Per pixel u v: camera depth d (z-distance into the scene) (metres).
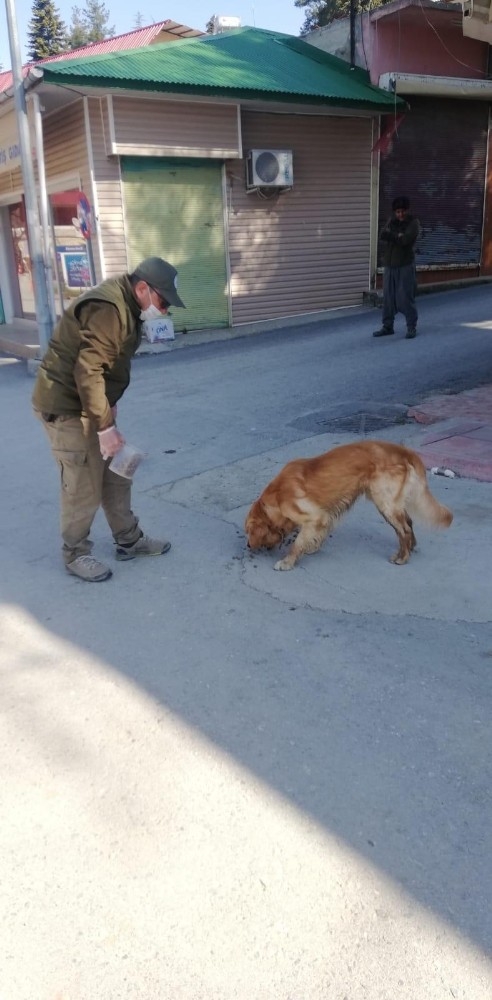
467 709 2.94
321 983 1.90
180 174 12.33
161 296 3.72
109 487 4.23
